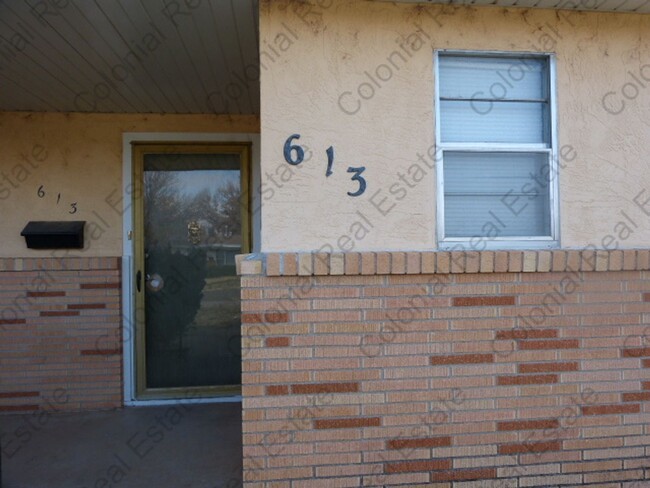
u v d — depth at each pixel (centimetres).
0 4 299
